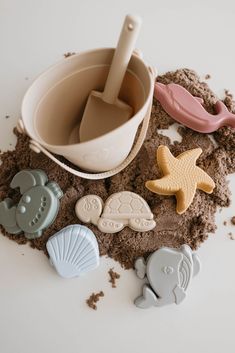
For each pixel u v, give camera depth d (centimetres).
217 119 40
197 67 45
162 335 39
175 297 38
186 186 38
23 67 44
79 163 36
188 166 39
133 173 41
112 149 34
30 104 33
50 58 44
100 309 39
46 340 38
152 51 45
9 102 43
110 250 40
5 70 44
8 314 39
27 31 45
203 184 39
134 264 39
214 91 44
